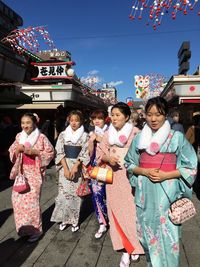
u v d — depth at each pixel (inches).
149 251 97.1
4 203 209.5
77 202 159.5
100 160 136.9
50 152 150.9
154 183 95.2
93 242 148.6
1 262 128.4
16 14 486.6
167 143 94.3
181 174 93.4
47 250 139.9
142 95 860.0
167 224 94.1
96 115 170.9
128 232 127.5
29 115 149.0
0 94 335.9
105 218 157.9
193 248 142.2
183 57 445.4
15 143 151.9
